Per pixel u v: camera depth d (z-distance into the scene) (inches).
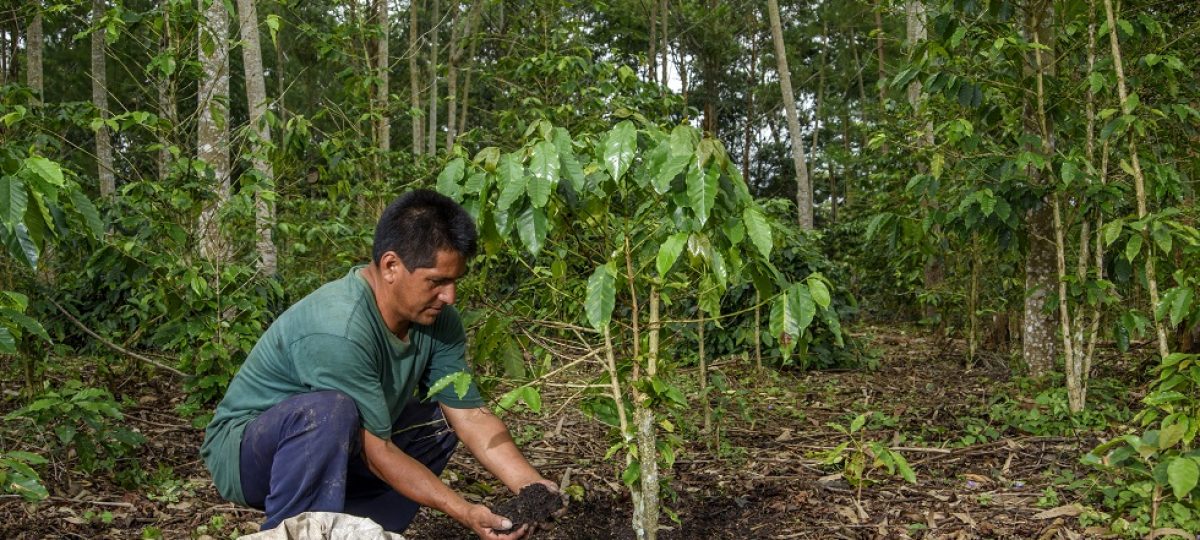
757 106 1077.1
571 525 123.3
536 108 256.4
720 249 94.1
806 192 544.4
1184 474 92.3
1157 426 177.2
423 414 110.0
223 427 99.4
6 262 186.7
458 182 94.5
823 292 90.5
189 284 180.1
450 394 104.7
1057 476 149.2
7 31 542.9
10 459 107.0
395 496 106.0
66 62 781.9
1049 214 220.2
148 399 215.3
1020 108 208.7
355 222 247.4
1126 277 177.5
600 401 111.3
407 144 885.2
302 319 93.7
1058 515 129.6
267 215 237.5
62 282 239.8
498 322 108.8
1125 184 177.8
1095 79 165.8
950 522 129.3
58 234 112.2
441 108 812.6
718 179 86.3
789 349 91.7
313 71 774.5
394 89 821.9
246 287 208.1
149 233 178.2
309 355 91.7
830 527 127.3
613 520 126.6
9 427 169.5
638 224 106.3
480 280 115.0
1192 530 113.2
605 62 262.7
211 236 195.3
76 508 136.2
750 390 242.2
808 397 241.0
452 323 106.1
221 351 173.6
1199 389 113.0
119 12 189.6
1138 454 106.1
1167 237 144.9
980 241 275.4
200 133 235.0
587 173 92.1
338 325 91.1
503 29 526.9
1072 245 221.8
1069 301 199.2
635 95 262.5
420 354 101.7
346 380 91.0
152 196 186.5
